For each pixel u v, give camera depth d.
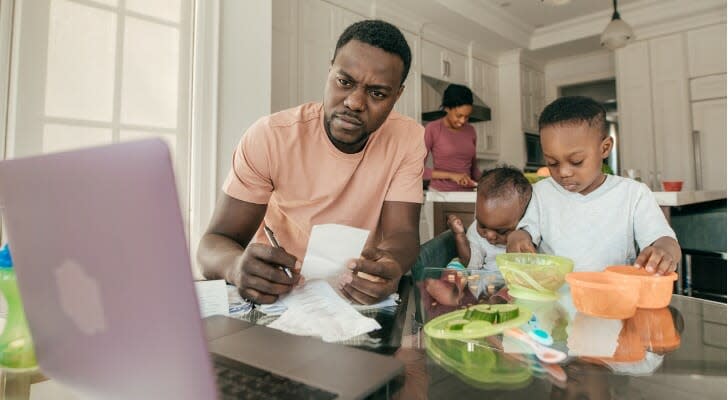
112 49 1.73
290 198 1.05
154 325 0.28
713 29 3.47
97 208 0.28
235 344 0.47
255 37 2.10
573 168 1.07
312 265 0.71
